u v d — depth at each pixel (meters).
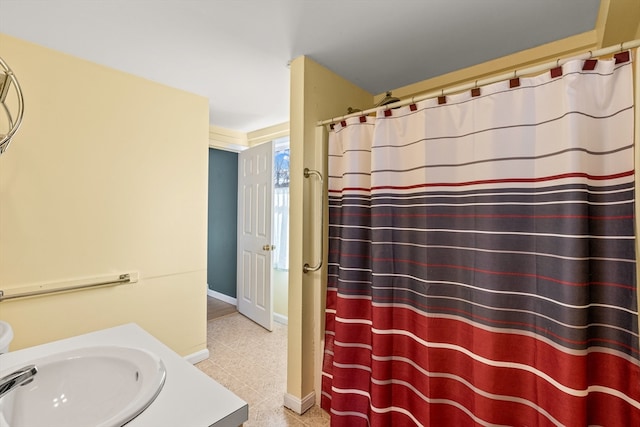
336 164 1.81
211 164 4.27
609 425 1.02
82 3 1.37
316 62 1.88
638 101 0.95
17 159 1.63
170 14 1.46
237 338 2.88
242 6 1.40
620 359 1.01
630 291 0.99
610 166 1.02
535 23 1.50
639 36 1.30
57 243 1.77
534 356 1.14
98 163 1.93
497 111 1.20
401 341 1.49
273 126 3.34
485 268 1.21
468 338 1.28
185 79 2.16
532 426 1.14
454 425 1.33
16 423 0.74
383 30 1.57
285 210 3.36
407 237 1.48
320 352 1.85
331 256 1.83
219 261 4.16
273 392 2.02
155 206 2.21
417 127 1.43
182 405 0.69
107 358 0.90
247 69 2.00
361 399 1.62
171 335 2.30
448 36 1.62
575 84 1.03
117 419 0.63
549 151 1.09
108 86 1.97
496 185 1.20
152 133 2.19
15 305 1.64
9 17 1.46
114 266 2.00
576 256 1.01
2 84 0.97
